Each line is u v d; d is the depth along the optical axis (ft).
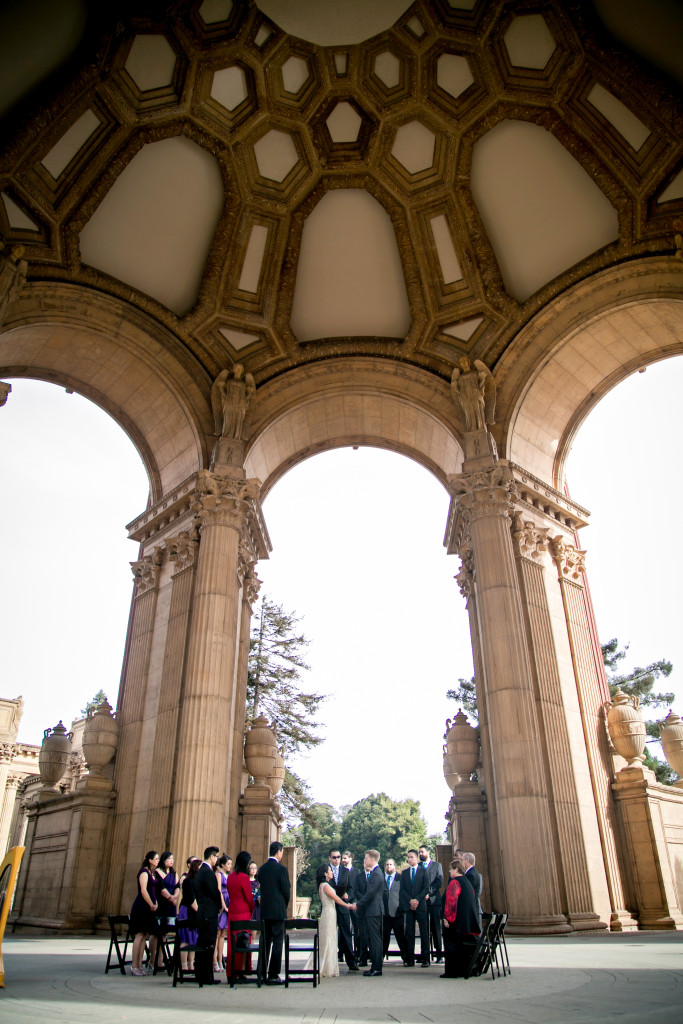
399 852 265.13
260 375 78.23
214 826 57.11
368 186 73.56
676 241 61.82
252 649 135.64
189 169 69.82
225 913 34.91
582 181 67.05
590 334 71.15
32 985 23.53
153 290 74.18
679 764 74.74
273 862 28.30
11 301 59.77
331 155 71.87
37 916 66.95
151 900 31.01
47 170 61.62
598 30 57.93
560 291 70.95
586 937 50.11
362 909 30.48
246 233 73.82
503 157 69.15
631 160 62.75
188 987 25.50
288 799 137.80
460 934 27.09
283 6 61.26
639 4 52.26
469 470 69.56
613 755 68.13
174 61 62.28
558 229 70.13
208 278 73.82
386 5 61.46
